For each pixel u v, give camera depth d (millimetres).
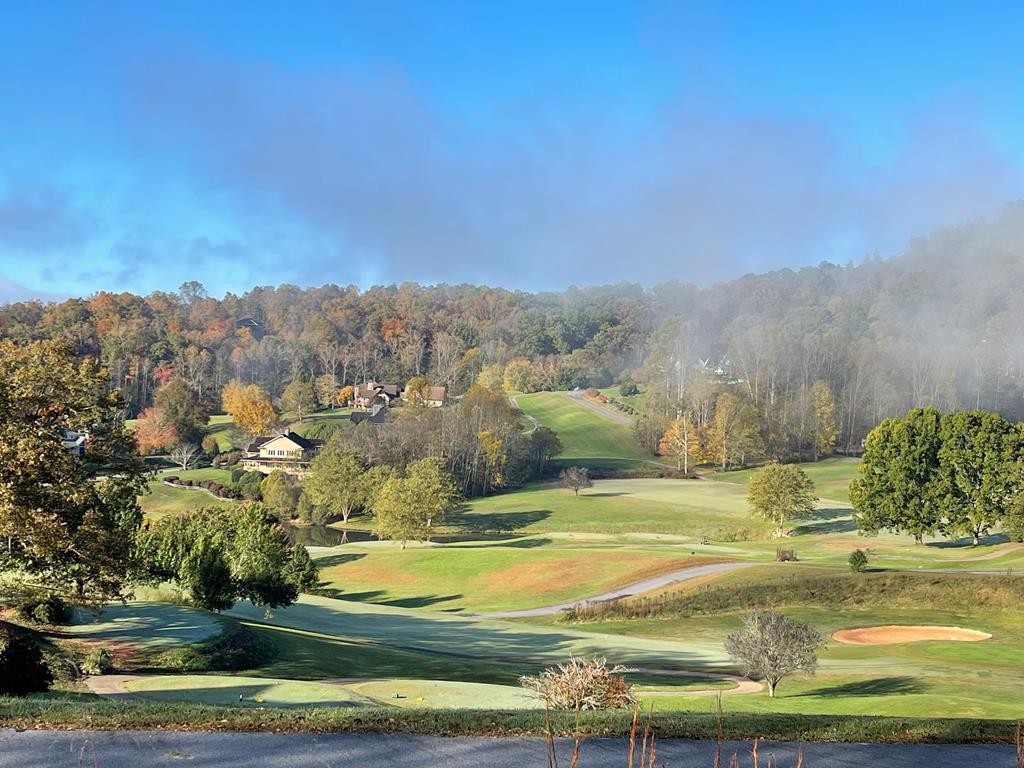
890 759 12758
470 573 83000
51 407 31125
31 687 19922
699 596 65188
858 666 43531
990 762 12750
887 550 86688
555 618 65188
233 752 11844
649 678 40312
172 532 55656
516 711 14367
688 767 11977
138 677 29500
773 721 14367
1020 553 78688
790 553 78750
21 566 31266
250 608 61375
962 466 87562
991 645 50344
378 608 67438
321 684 28500
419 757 11930
